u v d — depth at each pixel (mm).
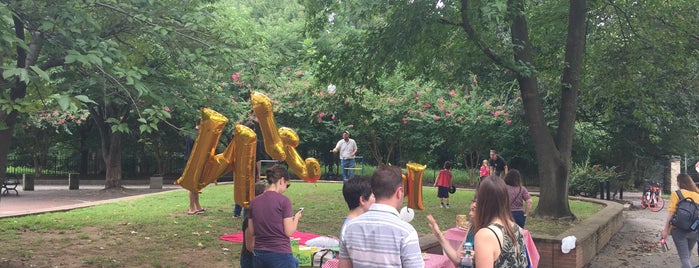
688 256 8641
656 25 16672
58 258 8398
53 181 31391
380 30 14578
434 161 31781
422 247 8773
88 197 21844
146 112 7059
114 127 6707
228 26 11648
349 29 19062
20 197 21625
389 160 31938
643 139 30922
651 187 22297
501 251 3781
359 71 15406
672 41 16266
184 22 9125
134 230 10875
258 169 10312
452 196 19859
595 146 31250
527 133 28641
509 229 3865
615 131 30859
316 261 7504
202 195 17656
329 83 15969
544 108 27562
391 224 3660
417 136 28750
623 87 17781
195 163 5047
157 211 13625
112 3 8578
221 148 27609
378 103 28391
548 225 13188
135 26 9047
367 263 3627
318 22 15617
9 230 10680
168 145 36312
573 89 14805
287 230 5500
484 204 3926
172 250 9148
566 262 9516
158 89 8523
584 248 10320
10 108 6277
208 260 8539
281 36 31266
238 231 10984
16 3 6953
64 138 35375
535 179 32812
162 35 8500
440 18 13508
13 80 7137
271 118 5312
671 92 25328
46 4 7207
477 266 3748
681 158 34938
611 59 17594
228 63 8805
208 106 9773
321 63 15711
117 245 9453
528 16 17500
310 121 28781
